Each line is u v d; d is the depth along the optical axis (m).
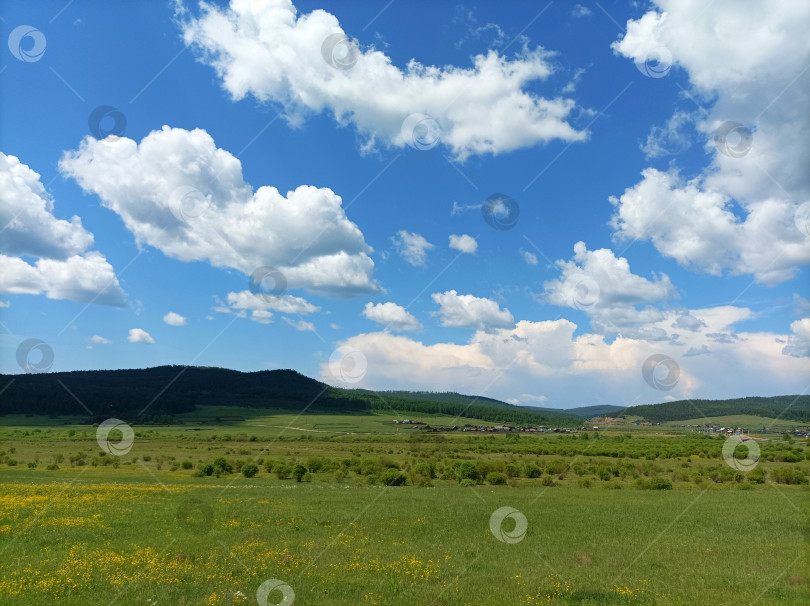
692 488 55.94
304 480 63.69
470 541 26.28
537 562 22.20
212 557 21.72
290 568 20.47
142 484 53.09
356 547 24.27
